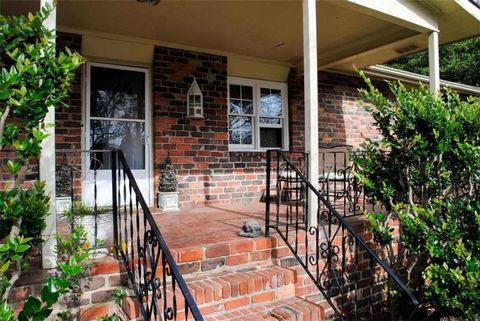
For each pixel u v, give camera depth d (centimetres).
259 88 616
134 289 232
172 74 518
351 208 438
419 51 571
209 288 256
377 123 351
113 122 486
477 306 282
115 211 272
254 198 585
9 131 175
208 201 541
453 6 450
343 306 324
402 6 428
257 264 308
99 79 479
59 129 437
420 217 329
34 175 262
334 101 689
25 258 196
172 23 445
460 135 319
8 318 157
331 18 458
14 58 174
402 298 331
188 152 526
